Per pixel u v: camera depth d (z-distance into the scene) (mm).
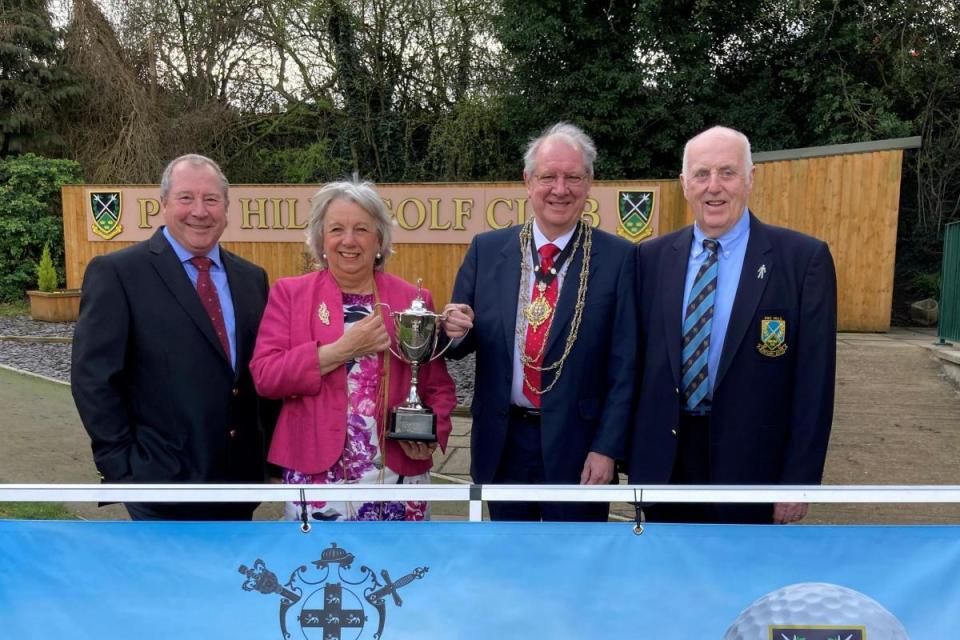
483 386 2699
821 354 2420
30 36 15969
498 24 15094
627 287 2656
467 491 1840
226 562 1899
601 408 2635
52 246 15625
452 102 17078
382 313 2512
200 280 2662
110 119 16672
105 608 1886
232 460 2633
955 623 1840
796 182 9852
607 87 14422
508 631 1889
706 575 1875
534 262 2695
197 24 17016
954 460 5320
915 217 14445
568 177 2557
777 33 14898
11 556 1882
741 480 2443
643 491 1826
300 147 18188
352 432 2400
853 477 5035
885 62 14102
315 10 16031
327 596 1898
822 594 1859
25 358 9422
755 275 2469
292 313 2484
